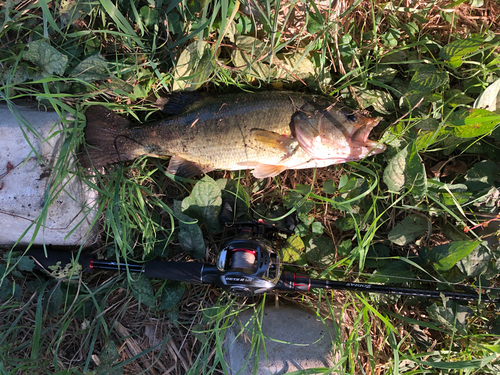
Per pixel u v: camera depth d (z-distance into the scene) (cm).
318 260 53
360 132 50
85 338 52
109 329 52
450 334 52
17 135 46
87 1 48
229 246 46
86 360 49
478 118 48
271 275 46
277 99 50
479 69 52
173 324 53
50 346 48
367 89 54
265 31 51
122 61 51
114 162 51
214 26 51
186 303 53
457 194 52
